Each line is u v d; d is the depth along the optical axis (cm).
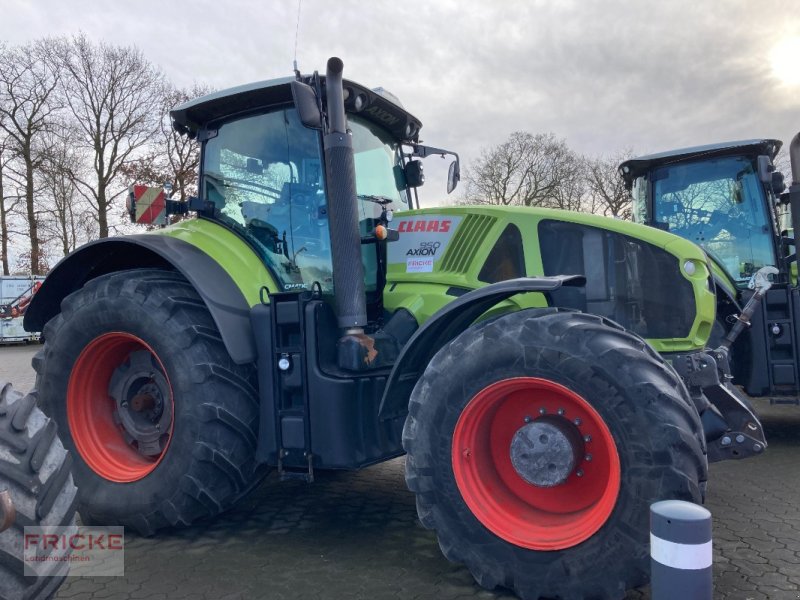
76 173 2730
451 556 275
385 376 345
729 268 619
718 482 432
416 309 364
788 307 520
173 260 353
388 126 439
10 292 2100
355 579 289
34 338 2103
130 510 348
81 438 375
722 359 337
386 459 343
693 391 304
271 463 342
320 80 342
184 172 2639
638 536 238
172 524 346
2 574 195
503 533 265
